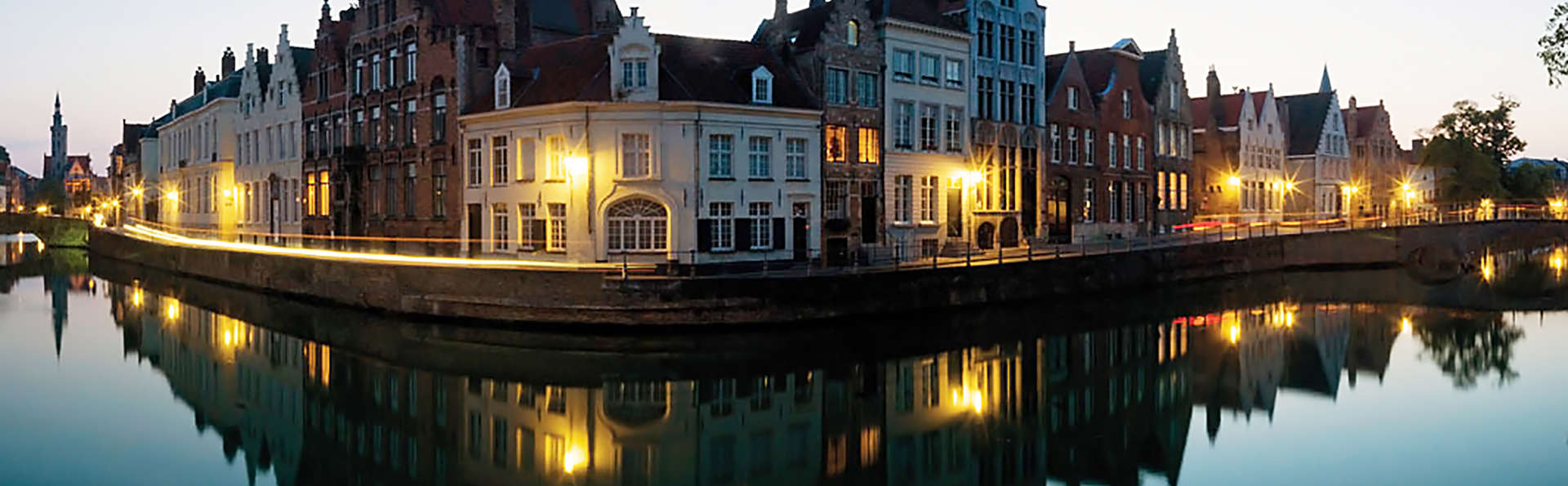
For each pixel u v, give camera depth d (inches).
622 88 1460.4
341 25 2090.3
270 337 1387.8
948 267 1441.9
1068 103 2107.5
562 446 872.9
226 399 1040.8
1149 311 1612.9
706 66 1544.0
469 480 781.3
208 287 1948.8
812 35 1654.8
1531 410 964.0
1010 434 912.9
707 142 1486.2
